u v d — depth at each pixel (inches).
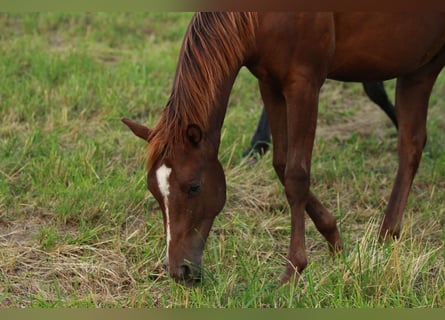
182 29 484.1
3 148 332.5
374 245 251.4
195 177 221.1
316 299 229.1
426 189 325.4
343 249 258.4
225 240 276.4
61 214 289.7
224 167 328.8
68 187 303.1
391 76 272.1
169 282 248.4
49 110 376.2
